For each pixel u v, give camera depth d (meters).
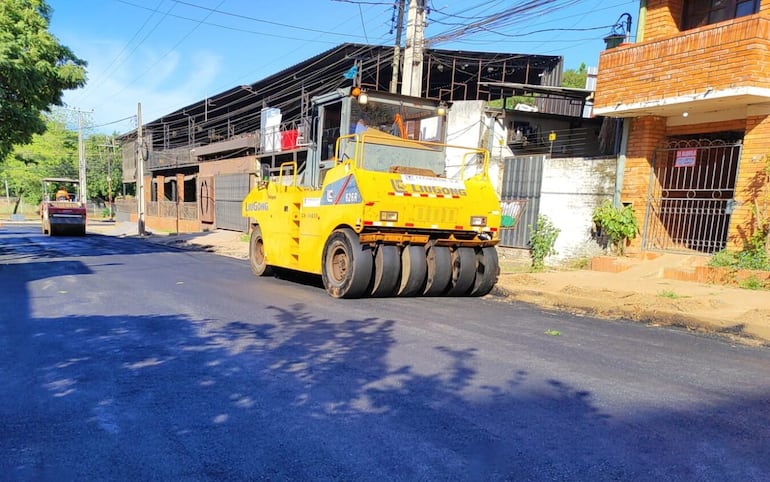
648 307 7.39
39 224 47.62
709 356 5.46
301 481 2.97
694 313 6.96
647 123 10.55
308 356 5.36
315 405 4.07
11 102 14.64
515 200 13.38
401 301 8.63
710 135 10.51
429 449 3.33
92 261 15.43
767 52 8.34
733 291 7.89
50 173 57.62
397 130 9.88
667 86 9.49
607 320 7.33
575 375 4.77
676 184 10.65
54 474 3.05
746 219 8.98
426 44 14.86
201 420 3.79
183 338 6.09
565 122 16.97
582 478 2.98
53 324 6.81
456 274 9.10
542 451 3.30
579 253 11.83
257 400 4.17
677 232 10.66
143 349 5.62
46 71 14.80
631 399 4.19
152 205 40.78
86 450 3.34
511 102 25.66
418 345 5.79
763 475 3.02
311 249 9.64
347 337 6.14
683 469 3.09
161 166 39.53
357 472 3.06
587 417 3.83
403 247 8.75
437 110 10.12
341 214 8.63
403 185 8.48
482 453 3.28
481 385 4.51
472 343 5.88
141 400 4.17
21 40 14.09
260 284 10.62
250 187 26.19
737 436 3.53
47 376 4.74
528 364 5.10
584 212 11.76
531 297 9.06
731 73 8.55
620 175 11.06
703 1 10.36
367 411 3.94
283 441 3.46
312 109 10.50
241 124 34.56
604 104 10.62
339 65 22.78
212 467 3.12
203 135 40.09
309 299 8.72
